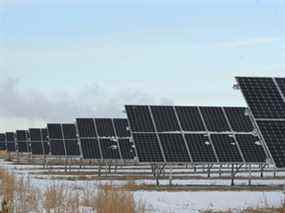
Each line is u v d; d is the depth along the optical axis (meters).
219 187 38.78
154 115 43.59
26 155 114.94
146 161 39.44
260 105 32.44
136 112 43.69
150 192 34.72
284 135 30.39
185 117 43.91
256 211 24.83
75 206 21.12
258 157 40.47
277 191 35.88
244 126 43.53
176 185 40.09
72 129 72.81
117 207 19.91
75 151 68.62
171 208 25.98
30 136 88.38
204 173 57.84
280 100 33.06
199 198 31.33
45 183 37.94
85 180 45.59
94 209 21.31
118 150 54.47
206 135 42.31
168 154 40.06
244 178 49.56
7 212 19.02
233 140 41.88
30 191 25.94
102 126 57.19
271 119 31.48
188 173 57.88
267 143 29.83
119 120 58.25
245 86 33.84
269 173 59.78
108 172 57.03
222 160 39.94
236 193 34.53
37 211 20.61
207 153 40.44
